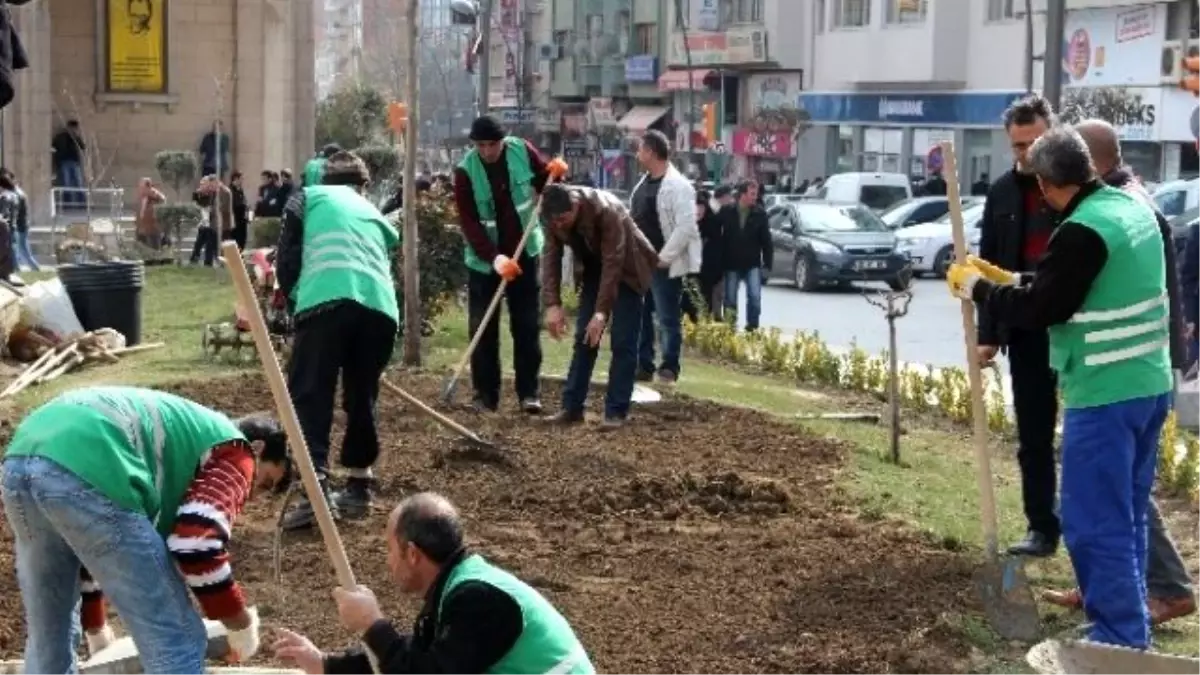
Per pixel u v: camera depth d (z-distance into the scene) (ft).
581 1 250.78
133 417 18.01
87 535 17.54
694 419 42.78
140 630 17.78
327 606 25.35
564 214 39.27
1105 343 23.22
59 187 123.03
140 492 17.81
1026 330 27.40
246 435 19.11
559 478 34.60
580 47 249.55
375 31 279.28
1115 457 23.34
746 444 39.37
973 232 115.75
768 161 197.47
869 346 77.30
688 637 24.27
